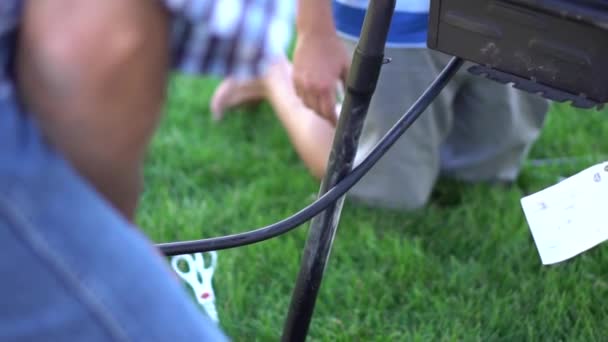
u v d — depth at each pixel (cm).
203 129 329
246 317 233
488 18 148
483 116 278
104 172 109
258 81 325
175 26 106
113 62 102
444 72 162
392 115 251
